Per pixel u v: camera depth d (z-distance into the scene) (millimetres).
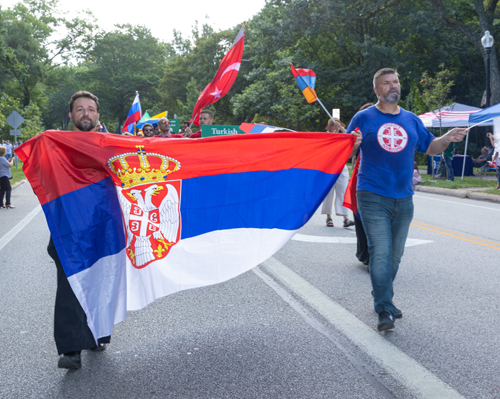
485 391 2943
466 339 3758
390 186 3979
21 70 34844
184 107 45312
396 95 3965
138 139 3535
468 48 34219
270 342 3736
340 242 7594
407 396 2887
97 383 3105
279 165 3932
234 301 4762
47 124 92062
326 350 3568
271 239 3924
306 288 5152
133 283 3557
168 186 3654
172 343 3754
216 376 3178
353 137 3957
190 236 3727
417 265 6176
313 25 29844
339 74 32188
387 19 32312
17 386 3074
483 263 6270
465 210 11578
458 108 24375
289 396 2898
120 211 3473
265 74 32969
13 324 4219
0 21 39438
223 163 3787
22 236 8664
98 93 74375
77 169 3371
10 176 13047
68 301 3205
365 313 4375
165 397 2910
